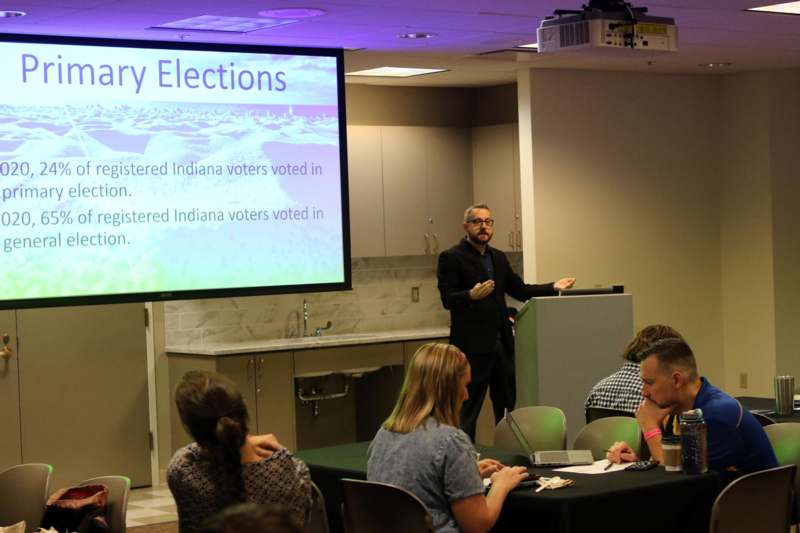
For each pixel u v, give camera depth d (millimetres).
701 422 4145
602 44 5422
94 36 6918
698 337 9750
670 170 9516
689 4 6363
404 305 9539
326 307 9109
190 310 8383
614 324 6824
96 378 7988
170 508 7473
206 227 7328
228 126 7367
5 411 7664
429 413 4098
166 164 7203
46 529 4344
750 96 9602
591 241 9094
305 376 8266
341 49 7609
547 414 5426
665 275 9523
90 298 7004
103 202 7027
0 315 7645
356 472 4656
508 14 6426
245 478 3287
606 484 4082
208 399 3279
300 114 7566
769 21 7059
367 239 9000
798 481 4539
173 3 5805
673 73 9500
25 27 6539
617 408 5219
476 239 7570
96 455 7996
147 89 7129
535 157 8797
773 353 9570
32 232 6832
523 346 6793
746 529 3994
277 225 7539
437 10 6230
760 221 9586
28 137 6809
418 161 9289
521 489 4062
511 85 9383
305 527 3387
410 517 3910
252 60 7414
